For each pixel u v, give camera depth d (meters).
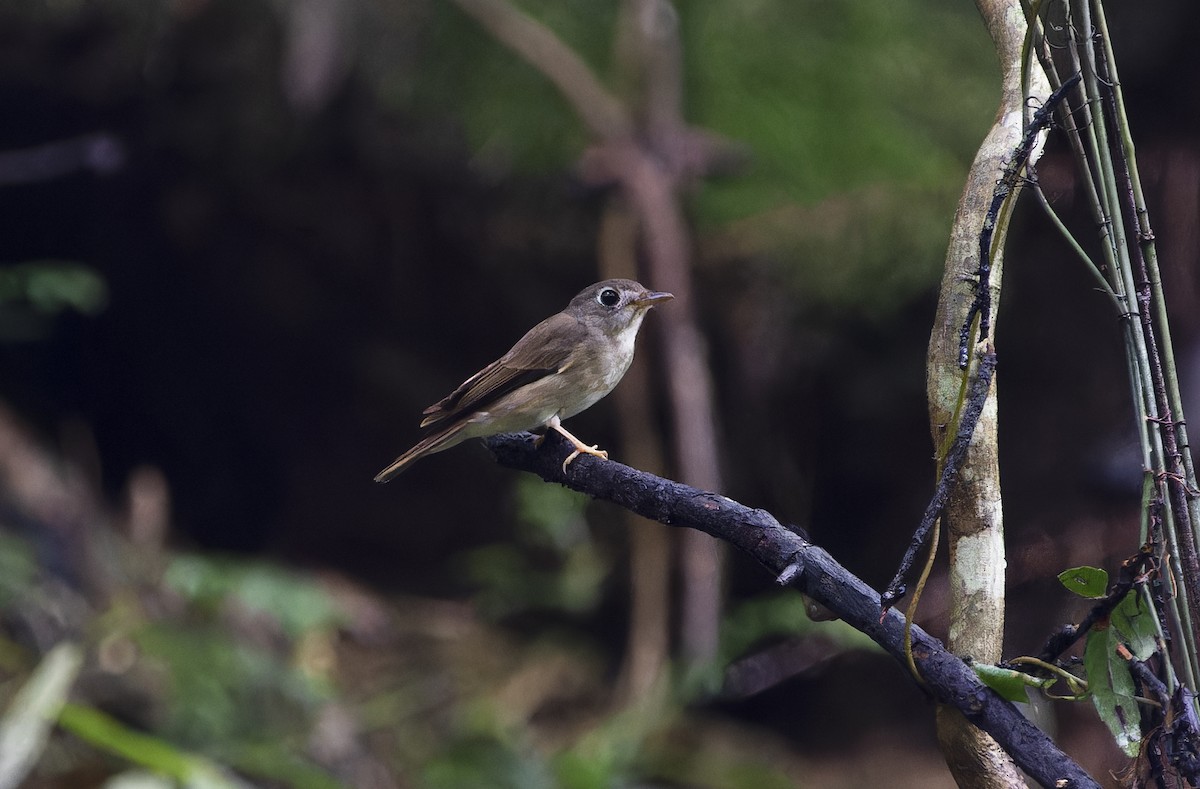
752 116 11.84
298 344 12.62
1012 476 9.12
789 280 11.39
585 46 12.15
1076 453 8.96
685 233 11.23
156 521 12.27
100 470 12.98
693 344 10.66
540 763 10.41
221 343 12.71
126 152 11.73
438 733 10.62
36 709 8.05
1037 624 6.36
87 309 10.72
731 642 10.92
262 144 11.50
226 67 11.35
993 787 3.17
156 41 11.30
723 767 10.80
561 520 12.09
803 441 11.70
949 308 3.38
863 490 11.73
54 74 11.51
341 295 12.25
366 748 10.29
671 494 3.83
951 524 3.37
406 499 12.88
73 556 10.84
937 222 11.24
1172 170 6.46
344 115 11.44
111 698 9.51
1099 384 9.31
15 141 11.91
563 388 7.16
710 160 11.37
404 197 11.68
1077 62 3.42
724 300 11.52
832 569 3.31
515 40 11.12
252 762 9.35
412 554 12.90
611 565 12.33
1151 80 7.05
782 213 11.43
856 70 12.12
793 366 11.52
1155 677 3.15
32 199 12.09
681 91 11.99
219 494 13.24
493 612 12.26
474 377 7.15
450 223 11.70
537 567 12.45
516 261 11.71
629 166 10.98
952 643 3.33
